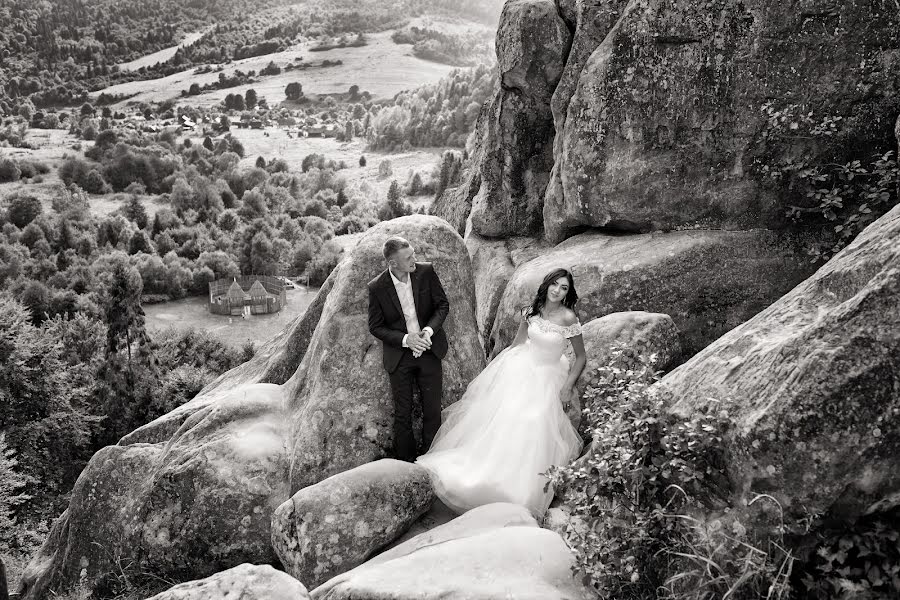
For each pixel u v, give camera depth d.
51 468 30.23
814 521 3.56
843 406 3.47
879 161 6.70
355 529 5.27
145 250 121.31
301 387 7.08
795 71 6.86
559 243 8.70
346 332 6.60
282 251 124.44
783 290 7.20
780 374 3.78
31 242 116.56
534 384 5.72
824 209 7.04
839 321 3.64
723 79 7.05
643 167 7.42
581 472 4.46
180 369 44.03
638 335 6.09
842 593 3.39
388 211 162.25
